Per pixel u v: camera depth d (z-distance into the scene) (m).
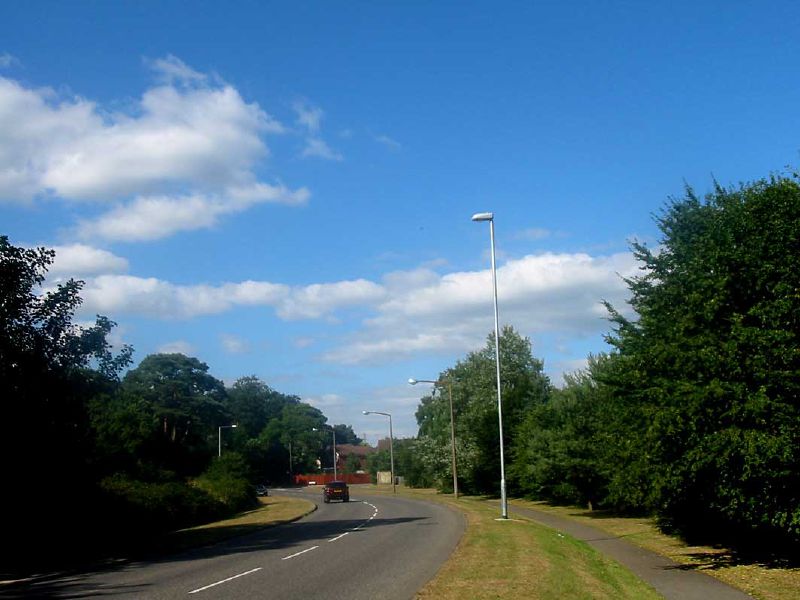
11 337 24.11
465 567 16.59
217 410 100.75
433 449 71.62
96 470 27.05
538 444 44.88
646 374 22.09
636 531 30.75
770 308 16.86
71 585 16.30
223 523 38.22
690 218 24.84
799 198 17.38
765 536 23.17
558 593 13.10
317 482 135.62
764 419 16.28
